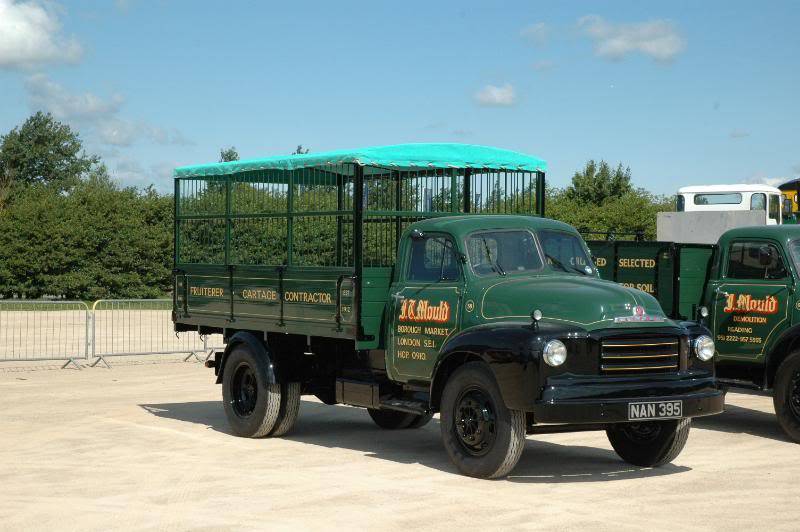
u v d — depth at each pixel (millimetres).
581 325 8336
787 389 10812
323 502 7777
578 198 52812
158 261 39406
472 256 9352
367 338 9898
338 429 11938
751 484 8523
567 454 10109
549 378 8148
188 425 12078
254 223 11633
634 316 8484
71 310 33969
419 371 9562
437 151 10328
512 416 8383
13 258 37812
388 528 6965
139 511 7508
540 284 8938
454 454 8836
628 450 9445
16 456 9914
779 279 11523
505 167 10750
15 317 30469
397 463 9531
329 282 10195
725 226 20078
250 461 9641
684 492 8172
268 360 11008
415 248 9820
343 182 11312
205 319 12242
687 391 8469
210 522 7156
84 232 38031
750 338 11734
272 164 11023
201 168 12258
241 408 11398
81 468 9266
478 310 9023
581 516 7305
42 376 17344
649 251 13234
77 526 7066
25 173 92875
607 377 8281
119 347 21859
